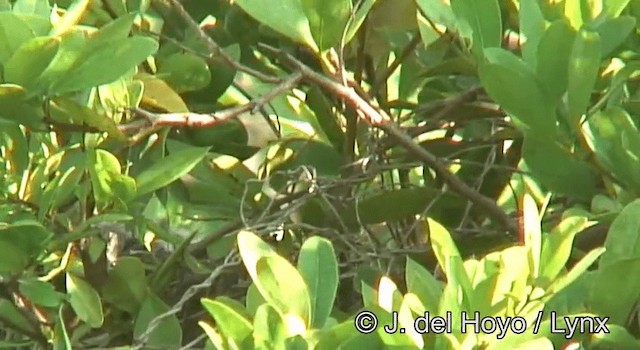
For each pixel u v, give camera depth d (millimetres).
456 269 2637
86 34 3295
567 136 3346
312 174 4129
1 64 3219
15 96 3166
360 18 3449
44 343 3697
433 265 3861
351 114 4270
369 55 4457
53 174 3613
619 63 3609
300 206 3928
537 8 3416
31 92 3182
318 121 4430
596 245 3406
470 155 4336
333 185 3873
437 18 3668
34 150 3654
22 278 3457
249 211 4320
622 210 3000
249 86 4562
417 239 4219
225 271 3826
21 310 3662
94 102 3557
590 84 3188
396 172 4684
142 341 3354
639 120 3549
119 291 3783
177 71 4027
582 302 2967
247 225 3750
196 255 4195
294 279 2693
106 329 3883
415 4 4301
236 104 4473
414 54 4426
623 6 3436
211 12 4566
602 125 3248
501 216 3750
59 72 3186
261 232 3826
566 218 2971
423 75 4137
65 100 3246
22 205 3480
